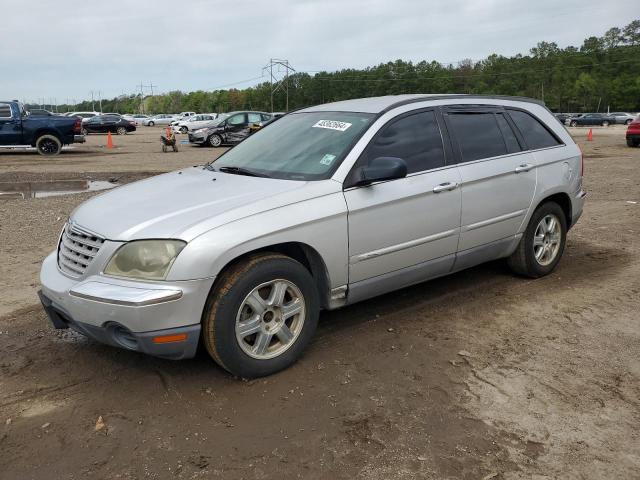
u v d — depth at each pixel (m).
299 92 119.69
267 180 4.01
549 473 2.78
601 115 57.25
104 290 3.26
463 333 4.36
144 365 3.88
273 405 3.36
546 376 3.69
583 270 5.91
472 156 4.78
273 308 3.64
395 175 3.87
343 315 4.71
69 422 3.23
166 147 23.09
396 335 4.32
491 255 5.10
